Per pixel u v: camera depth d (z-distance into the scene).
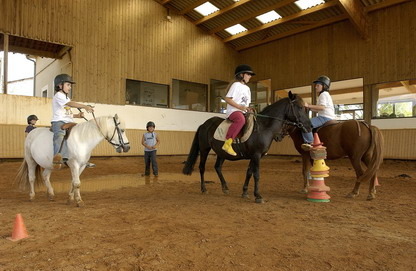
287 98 5.06
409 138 12.20
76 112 12.96
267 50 17.67
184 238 2.95
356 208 4.39
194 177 8.50
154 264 2.32
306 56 15.80
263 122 4.98
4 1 11.62
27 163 4.96
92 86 13.66
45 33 12.52
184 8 16.30
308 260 2.44
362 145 4.99
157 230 3.22
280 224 3.50
